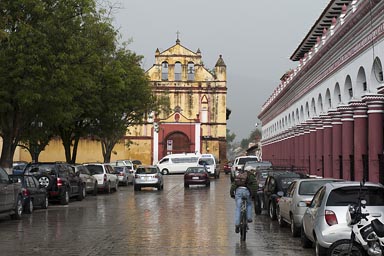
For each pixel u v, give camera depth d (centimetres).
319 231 1164
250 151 10800
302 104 4047
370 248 1036
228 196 3369
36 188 2359
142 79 4422
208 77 8412
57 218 2100
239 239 1557
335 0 3288
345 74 2691
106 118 3991
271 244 1467
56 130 3903
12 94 2492
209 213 2314
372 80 2262
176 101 8362
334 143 2844
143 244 1457
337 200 1176
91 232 1694
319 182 1602
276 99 5444
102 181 3584
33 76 2445
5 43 2412
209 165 6134
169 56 8381
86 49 2727
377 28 2142
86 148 7275
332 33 2948
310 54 3666
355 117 2431
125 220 2034
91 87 3059
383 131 2217
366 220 1070
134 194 3616
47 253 1309
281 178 2044
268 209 2122
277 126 5778
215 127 8356
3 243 1466
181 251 1350
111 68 3662
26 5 2406
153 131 8156
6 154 2770
